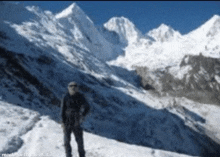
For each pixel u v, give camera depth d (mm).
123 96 49969
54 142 3908
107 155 3695
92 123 29500
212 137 40688
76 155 3520
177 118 44094
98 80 53719
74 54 62844
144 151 4246
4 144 3227
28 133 4262
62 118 2955
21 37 47656
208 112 51406
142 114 41344
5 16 63781
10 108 6242
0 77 24938
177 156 4641
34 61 38969
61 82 38344
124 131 31844
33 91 26875
